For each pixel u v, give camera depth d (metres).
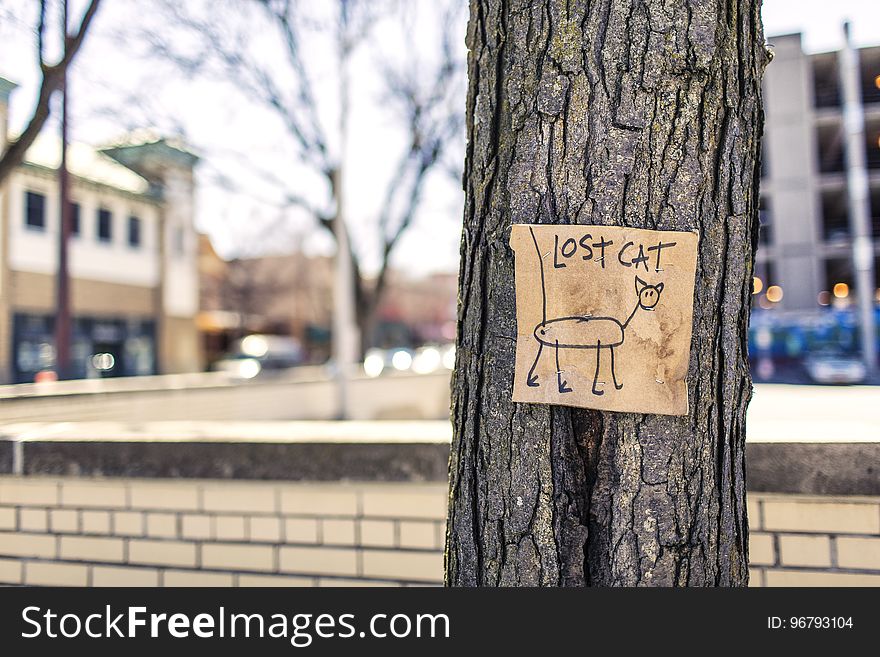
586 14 1.39
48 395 4.74
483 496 1.44
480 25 1.56
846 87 22.95
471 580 1.44
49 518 2.88
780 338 27.34
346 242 14.30
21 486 2.92
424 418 11.12
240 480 2.66
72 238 23.64
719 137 1.38
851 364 22.19
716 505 1.37
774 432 2.49
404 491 2.57
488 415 1.44
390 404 10.41
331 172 14.61
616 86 1.36
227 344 38.25
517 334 1.40
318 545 2.63
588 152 1.37
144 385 6.45
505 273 1.43
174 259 28.44
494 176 1.47
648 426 1.34
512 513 1.40
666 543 1.33
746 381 1.43
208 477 2.68
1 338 20.98
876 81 26.52
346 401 9.24
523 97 1.42
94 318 24.86
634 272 1.35
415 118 15.59
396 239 17.31
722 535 1.37
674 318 1.34
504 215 1.44
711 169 1.38
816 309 29.36
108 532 2.82
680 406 1.33
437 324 62.12
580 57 1.38
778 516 2.34
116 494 2.82
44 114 4.09
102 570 2.81
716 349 1.38
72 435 2.90
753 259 1.47
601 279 1.35
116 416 5.29
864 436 2.35
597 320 1.35
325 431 2.89
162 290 27.62
